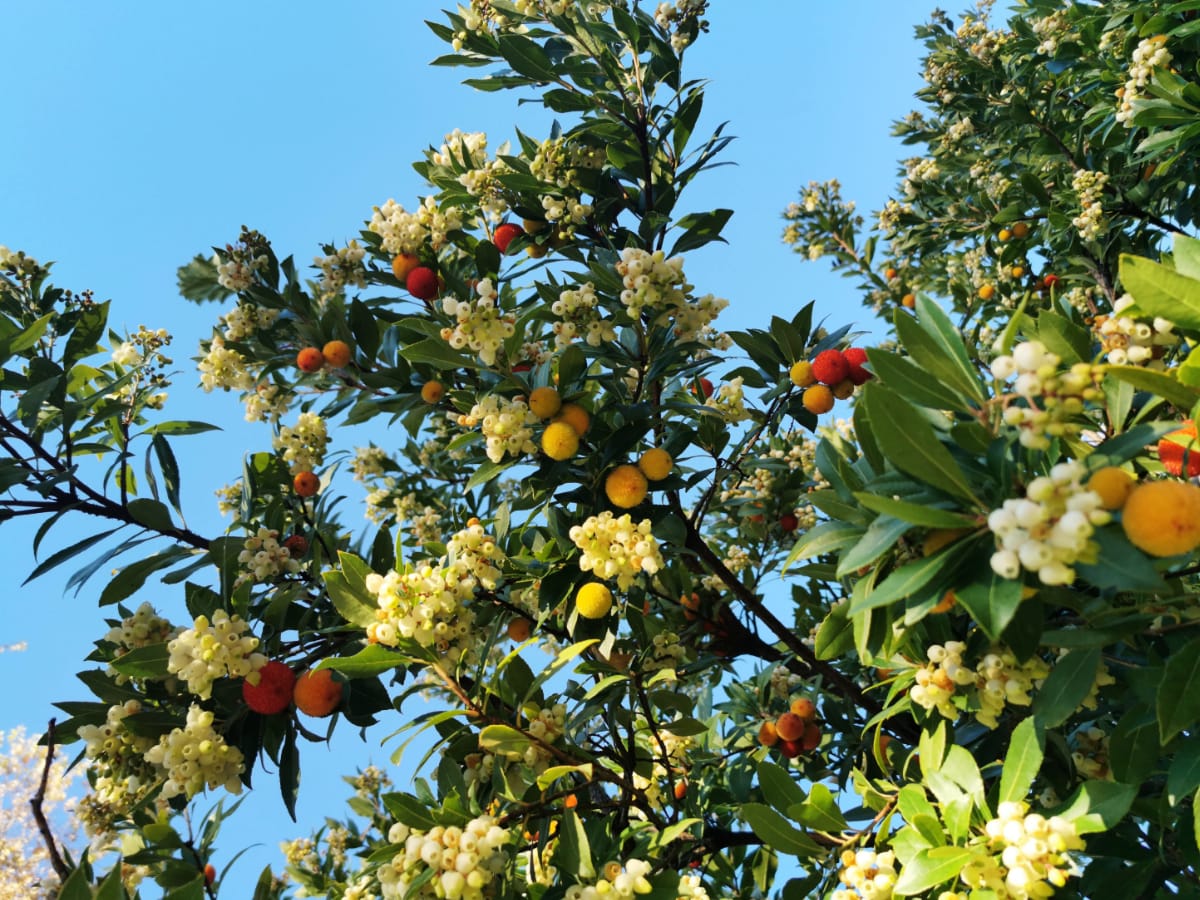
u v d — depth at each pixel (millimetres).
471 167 4848
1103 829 1950
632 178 4723
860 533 2154
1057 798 2688
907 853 2189
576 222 4574
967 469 1924
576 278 4000
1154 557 1639
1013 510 1614
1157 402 2148
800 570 2695
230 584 3592
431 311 4492
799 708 3959
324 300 4730
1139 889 2391
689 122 4629
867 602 1769
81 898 2143
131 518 3885
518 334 3465
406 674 3656
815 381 3900
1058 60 6000
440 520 5859
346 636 3584
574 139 4691
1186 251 2043
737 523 5516
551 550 3420
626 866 2475
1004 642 2281
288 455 4434
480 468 3457
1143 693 2137
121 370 4445
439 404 4203
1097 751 2648
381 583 2797
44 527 3754
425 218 4543
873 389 1806
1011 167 7242
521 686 3166
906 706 2645
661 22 4727
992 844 2064
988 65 7480
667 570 4387
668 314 3600
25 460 3709
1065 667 2070
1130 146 5473
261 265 4371
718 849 3615
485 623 3723
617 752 3264
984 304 7098
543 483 3400
